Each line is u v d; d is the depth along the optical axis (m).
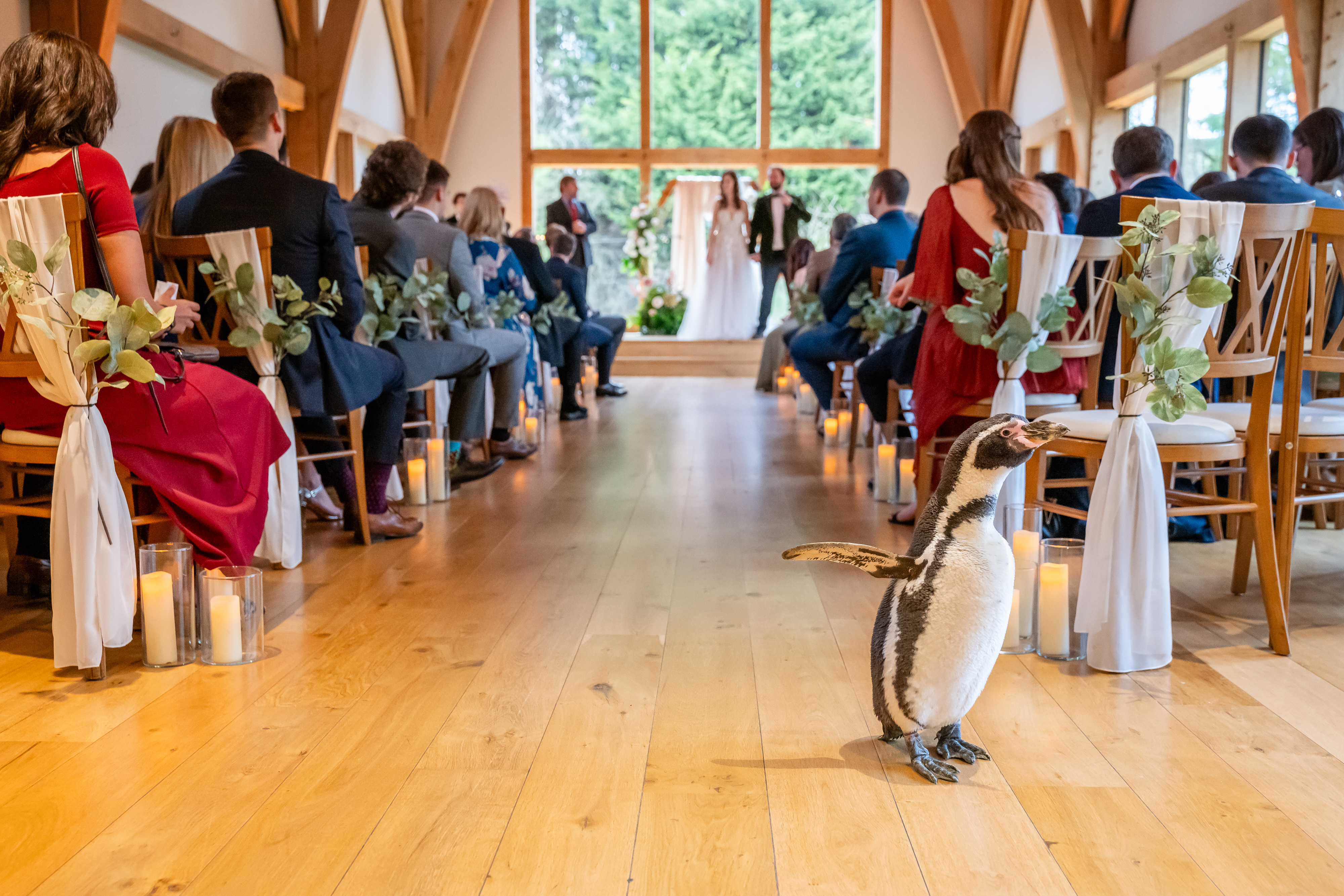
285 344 2.66
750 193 12.04
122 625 2.03
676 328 11.24
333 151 9.20
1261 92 7.15
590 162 12.18
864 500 3.79
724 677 2.02
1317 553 2.93
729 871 1.32
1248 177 3.10
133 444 2.09
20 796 1.52
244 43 8.19
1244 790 1.53
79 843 1.39
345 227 2.88
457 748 1.69
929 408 3.05
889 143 12.07
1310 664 2.06
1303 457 2.94
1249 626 2.31
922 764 1.58
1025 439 1.50
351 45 9.05
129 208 2.04
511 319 5.05
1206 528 3.15
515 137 12.17
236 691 1.94
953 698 1.56
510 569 2.84
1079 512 2.12
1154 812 1.47
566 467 4.59
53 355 1.92
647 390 8.52
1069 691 1.93
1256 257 2.32
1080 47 9.45
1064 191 3.80
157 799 1.51
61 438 1.98
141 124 6.76
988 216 2.94
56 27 5.70
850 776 1.58
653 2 12.06
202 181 2.82
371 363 2.97
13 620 2.39
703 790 1.54
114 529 2.01
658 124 12.23
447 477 3.83
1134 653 2.03
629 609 2.47
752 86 12.16
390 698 1.91
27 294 1.89
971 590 1.53
